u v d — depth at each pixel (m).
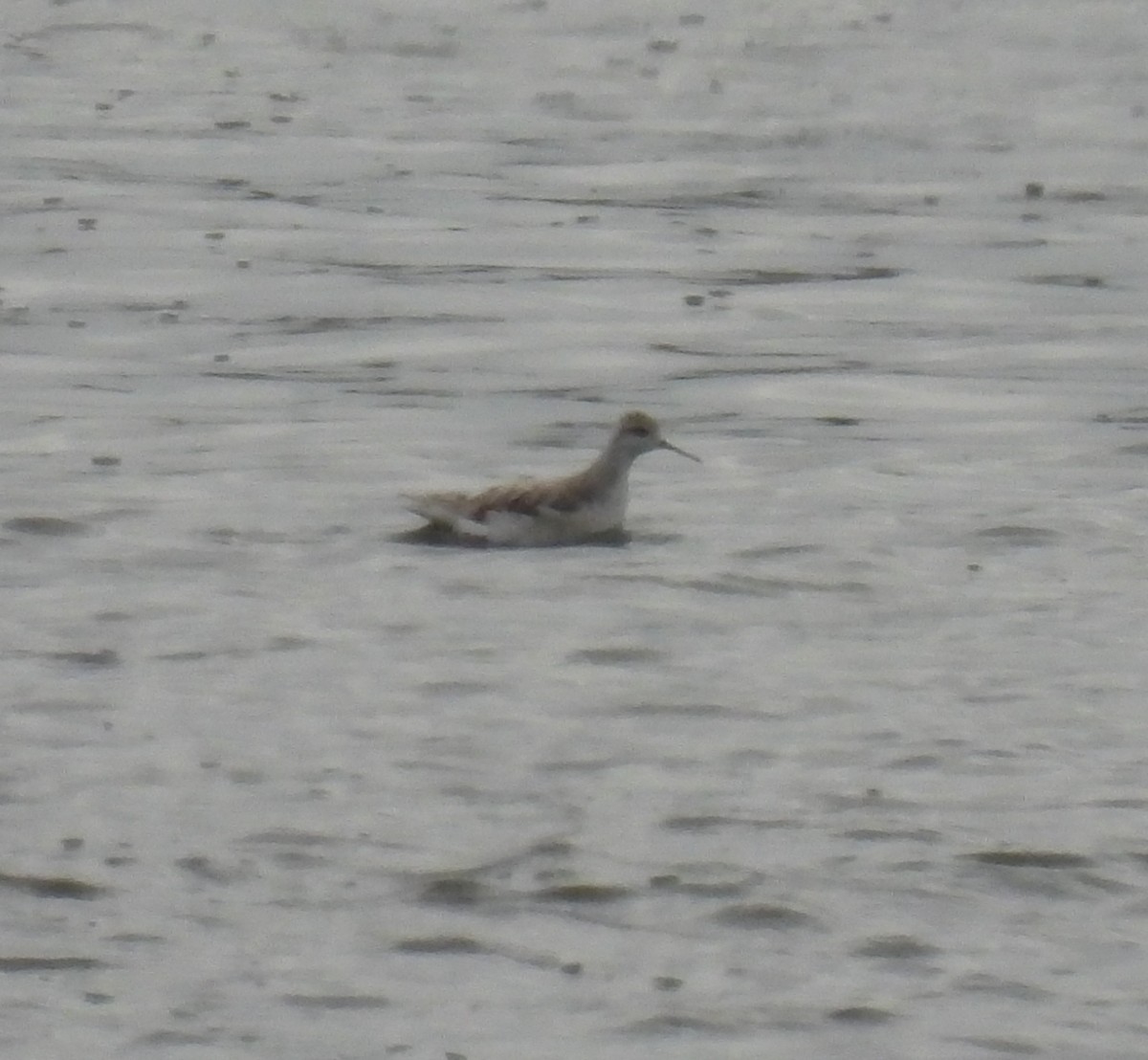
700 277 28.12
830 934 11.65
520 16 50.56
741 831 12.76
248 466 20.20
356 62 45.16
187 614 16.33
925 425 21.91
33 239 29.30
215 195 32.47
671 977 11.23
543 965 11.33
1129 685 15.07
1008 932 11.69
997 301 27.09
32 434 21.06
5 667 15.23
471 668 15.32
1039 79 43.41
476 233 30.34
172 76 43.38
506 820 12.90
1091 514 18.91
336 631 16.02
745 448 21.11
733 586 17.12
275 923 11.70
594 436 21.47
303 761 13.70
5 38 47.22
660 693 14.88
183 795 13.19
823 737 14.16
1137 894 12.08
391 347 24.62
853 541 18.23
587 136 37.78
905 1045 10.65
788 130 38.34
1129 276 28.45
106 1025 10.75
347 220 31.03
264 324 25.48
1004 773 13.61
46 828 12.74
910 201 32.91
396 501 19.25
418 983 11.15
